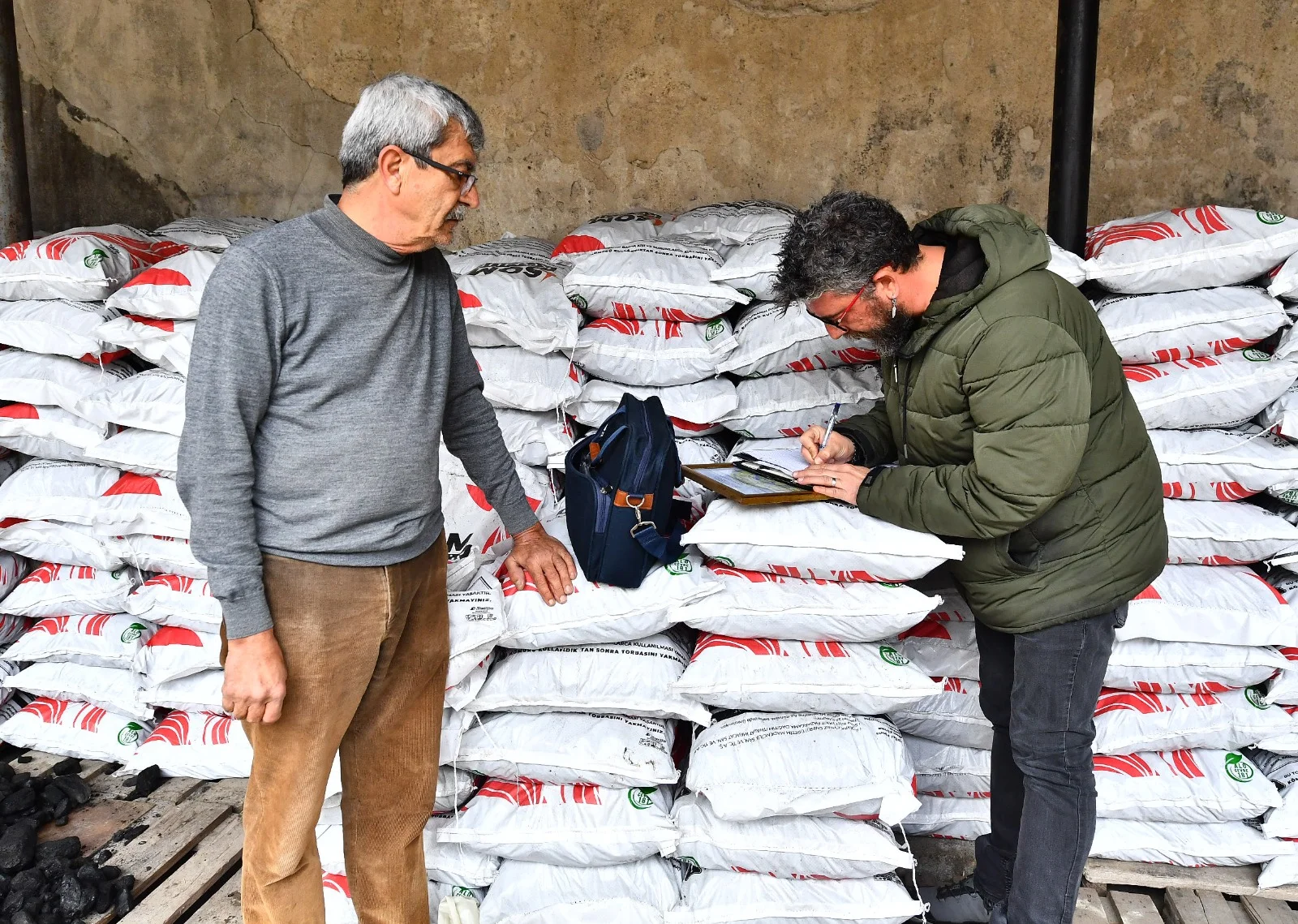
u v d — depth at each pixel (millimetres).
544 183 3814
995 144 3461
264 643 1573
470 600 2066
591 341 2539
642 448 1993
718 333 2555
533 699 2115
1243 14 3199
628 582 2062
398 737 1888
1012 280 1746
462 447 2033
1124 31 3291
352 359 1581
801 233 1783
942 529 1869
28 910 2139
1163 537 1908
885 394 2113
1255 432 2391
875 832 2102
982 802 2424
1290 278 2273
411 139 1513
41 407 2666
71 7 3947
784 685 2080
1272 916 2246
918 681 2086
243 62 3910
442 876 2195
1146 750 2344
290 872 1756
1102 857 2404
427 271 1725
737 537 2039
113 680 2742
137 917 2203
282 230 1547
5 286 2703
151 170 4074
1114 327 2367
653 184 3740
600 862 2115
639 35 3617
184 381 2594
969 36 3396
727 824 2090
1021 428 1709
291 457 1580
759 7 3512
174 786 2674
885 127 3529
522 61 3717
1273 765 2416
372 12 3773
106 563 2682
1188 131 3324
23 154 3197
